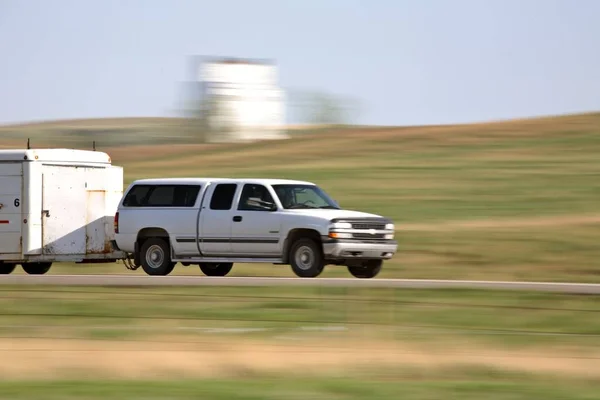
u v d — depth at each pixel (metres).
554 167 158.75
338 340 43.53
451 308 53.59
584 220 108.94
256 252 65.50
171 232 67.81
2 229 70.31
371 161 175.12
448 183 146.50
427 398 31.62
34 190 70.00
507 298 56.25
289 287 59.22
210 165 181.00
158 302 56.28
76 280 64.62
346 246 63.25
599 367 37.97
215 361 38.22
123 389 32.50
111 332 45.59
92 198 72.88
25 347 41.31
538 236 98.19
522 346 42.81
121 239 69.56
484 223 109.25
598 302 55.28
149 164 189.25
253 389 32.59
